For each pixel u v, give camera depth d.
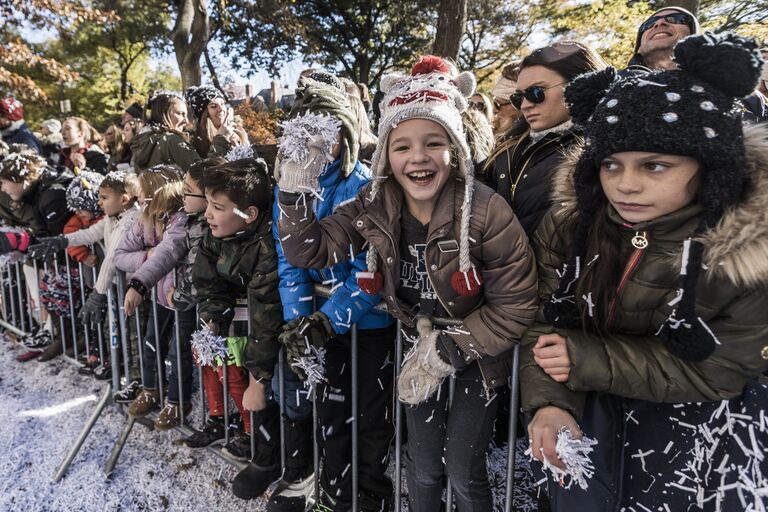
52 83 20.53
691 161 0.99
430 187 1.36
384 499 1.95
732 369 1.06
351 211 1.61
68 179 3.70
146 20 19.55
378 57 21.25
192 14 11.21
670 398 1.12
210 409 2.59
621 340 1.18
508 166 1.74
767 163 0.99
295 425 2.04
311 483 2.10
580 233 1.21
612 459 1.23
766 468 1.06
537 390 1.24
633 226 1.11
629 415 1.26
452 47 6.60
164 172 2.63
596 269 1.19
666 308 1.14
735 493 1.09
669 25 2.55
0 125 5.81
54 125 7.02
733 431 1.12
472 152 1.84
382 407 1.89
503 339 1.36
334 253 1.58
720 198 0.98
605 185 1.10
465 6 6.52
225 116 3.67
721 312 1.06
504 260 1.34
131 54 24.33
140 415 2.60
